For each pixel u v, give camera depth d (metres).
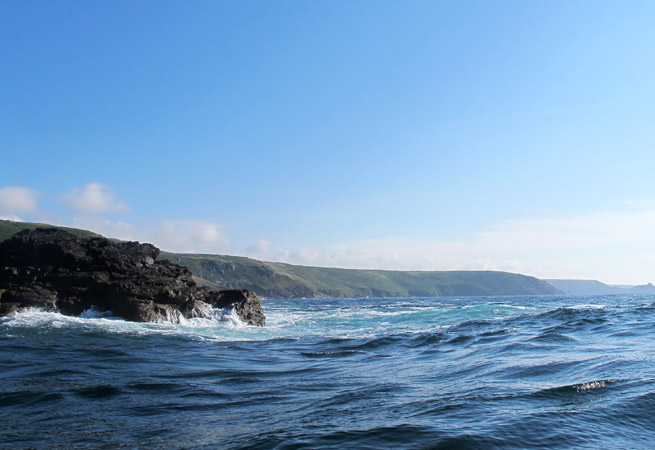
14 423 8.38
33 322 26.53
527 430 6.69
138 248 39.97
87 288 32.19
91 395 10.62
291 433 7.01
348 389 10.85
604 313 32.28
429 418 7.51
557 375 10.91
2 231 144.88
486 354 15.70
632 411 7.52
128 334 24.03
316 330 29.86
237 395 10.55
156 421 8.41
